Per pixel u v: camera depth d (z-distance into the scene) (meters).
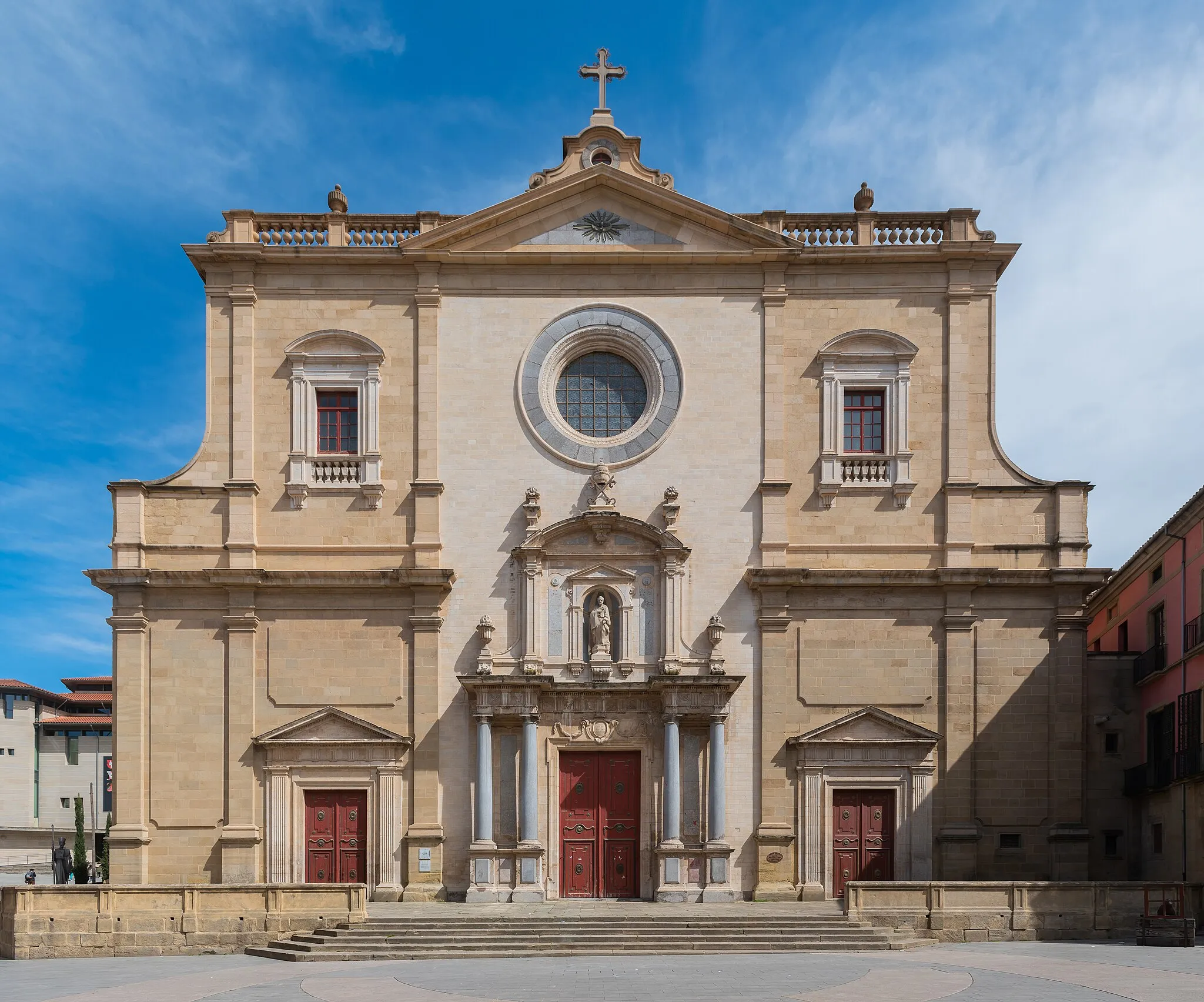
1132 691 33.81
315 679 31.20
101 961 24.89
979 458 32.12
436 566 31.55
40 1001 18.95
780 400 32.38
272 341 32.62
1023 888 26.61
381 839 30.38
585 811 30.97
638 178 32.97
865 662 31.27
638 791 31.02
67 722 74.81
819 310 32.78
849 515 32.00
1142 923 25.48
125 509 31.69
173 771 30.72
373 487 31.91
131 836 30.19
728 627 31.53
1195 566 30.67
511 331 32.81
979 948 25.05
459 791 30.75
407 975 21.69
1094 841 33.00
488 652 30.98
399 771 30.72
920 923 26.36
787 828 30.44
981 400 32.38
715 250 32.88
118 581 31.05
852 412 32.72
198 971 22.83
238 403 32.25
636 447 32.31
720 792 30.27
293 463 32.00
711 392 32.53
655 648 31.41
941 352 32.56
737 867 30.42
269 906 26.45
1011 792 30.70
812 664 31.25
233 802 30.47
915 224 33.03
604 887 30.64
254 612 31.28
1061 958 22.98
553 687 30.62
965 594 31.30
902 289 32.78
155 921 26.17
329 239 33.19
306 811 30.78
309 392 32.44
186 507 31.95
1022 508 31.88
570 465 32.22
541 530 31.64
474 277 33.00
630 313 32.91
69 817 73.88
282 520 31.98
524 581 31.42
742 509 32.03
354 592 31.47
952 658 31.09
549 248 32.94
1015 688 31.08
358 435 32.34
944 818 30.52
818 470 32.16
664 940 25.34
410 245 32.56
